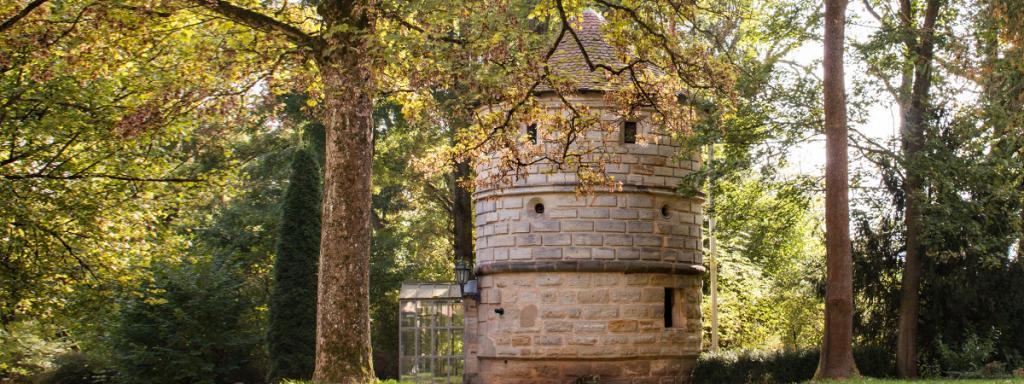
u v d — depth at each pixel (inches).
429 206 1891.0
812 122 1004.6
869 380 826.2
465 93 754.8
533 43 761.0
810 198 1067.3
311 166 1342.3
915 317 1013.2
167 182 1083.9
